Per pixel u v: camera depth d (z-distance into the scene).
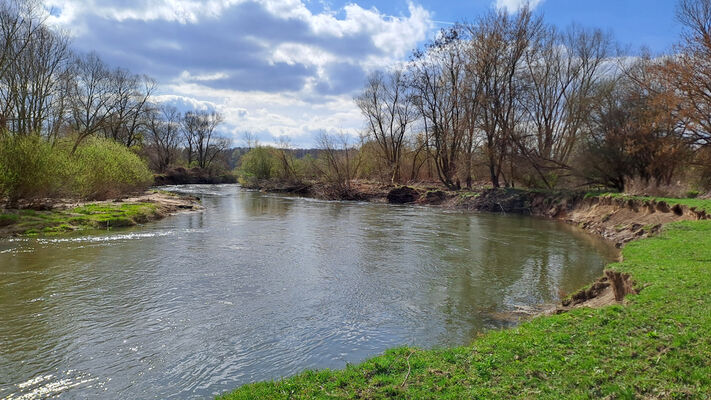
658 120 25.44
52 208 24.45
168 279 13.04
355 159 58.28
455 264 15.55
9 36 26.48
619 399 4.99
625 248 13.64
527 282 13.32
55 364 7.75
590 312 8.00
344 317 10.20
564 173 34.66
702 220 16.98
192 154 90.06
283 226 24.48
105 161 31.17
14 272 13.51
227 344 8.65
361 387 5.91
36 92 29.83
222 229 22.94
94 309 10.46
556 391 5.29
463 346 7.93
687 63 23.50
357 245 18.92
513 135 36.00
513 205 34.59
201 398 6.72
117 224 23.08
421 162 56.44
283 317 10.12
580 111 34.03
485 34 37.53
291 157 59.59
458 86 42.34
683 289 8.27
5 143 22.00
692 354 5.66
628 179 29.91
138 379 7.28
